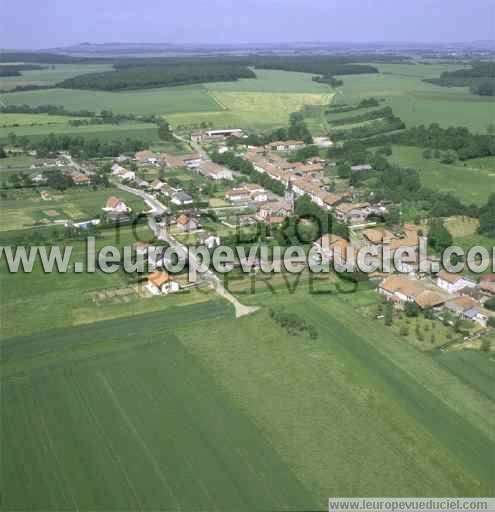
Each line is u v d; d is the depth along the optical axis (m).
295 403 86.12
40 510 67.00
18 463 74.00
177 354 99.12
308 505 67.88
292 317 108.19
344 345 102.31
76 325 109.12
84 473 72.44
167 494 69.25
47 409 84.44
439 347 101.94
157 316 112.38
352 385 90.62
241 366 95.69
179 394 88.06
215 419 82.38
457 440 78.88
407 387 90.31
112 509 67.12
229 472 72.69
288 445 77.44
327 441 78.25
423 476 72.44
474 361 97.62
